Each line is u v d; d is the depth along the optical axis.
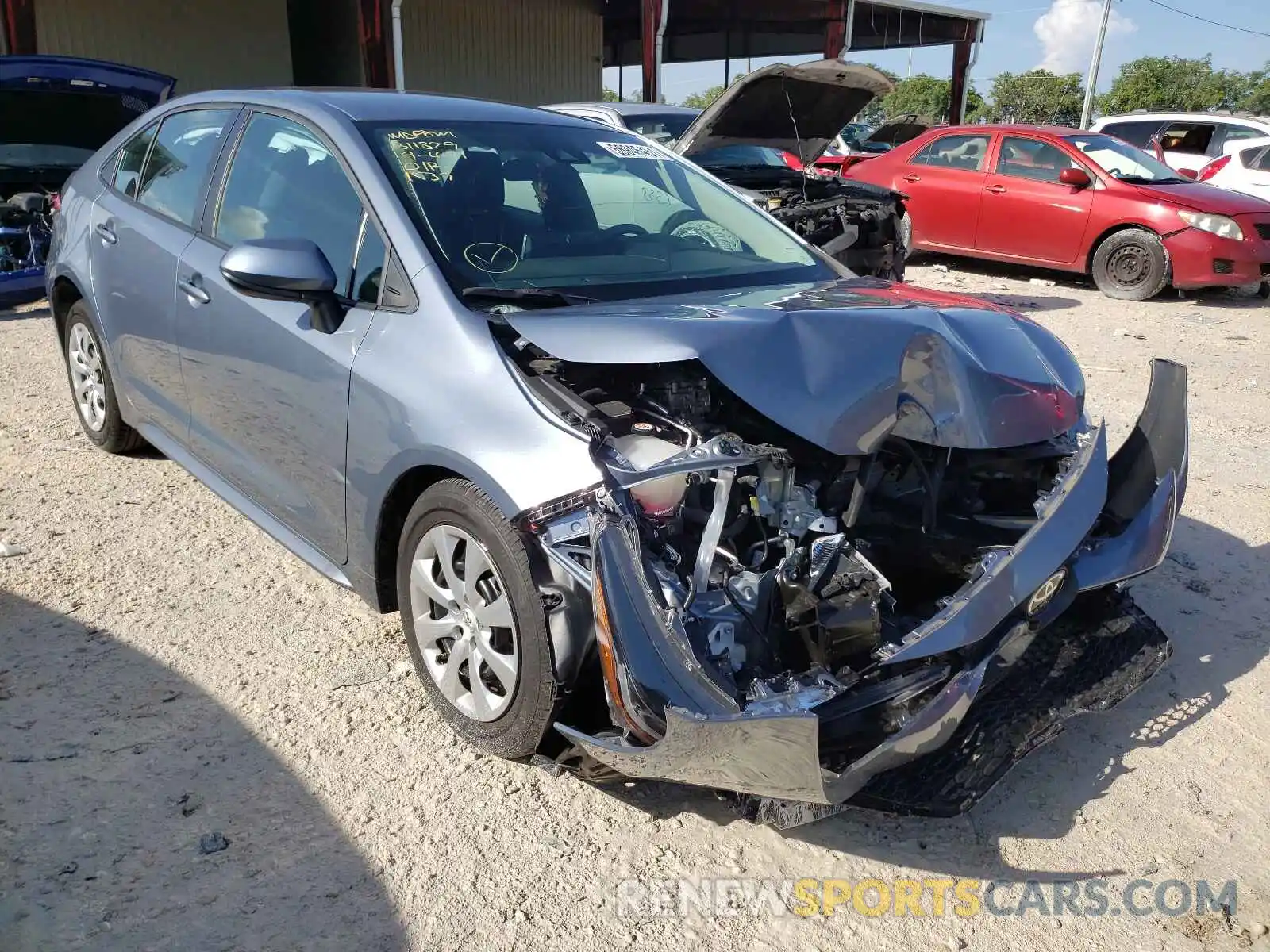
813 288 3.40
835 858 2.61
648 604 2.28
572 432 2.52
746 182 8.38
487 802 2.73
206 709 3.05
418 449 2.75
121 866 2.44
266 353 3.31
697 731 2.20
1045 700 2.95
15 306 8.62
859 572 2.58
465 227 3.17
